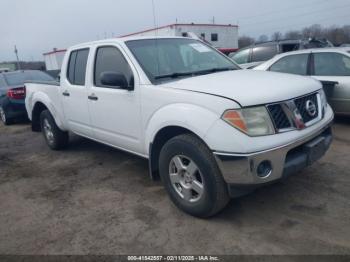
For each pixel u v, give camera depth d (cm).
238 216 310
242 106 259
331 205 317
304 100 296
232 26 2445
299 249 257
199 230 293
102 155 536
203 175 283
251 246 265
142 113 339
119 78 342
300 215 304
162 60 371
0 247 294
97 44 415
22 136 746
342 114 573
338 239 265
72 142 624
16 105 856
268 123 263
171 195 328
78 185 420
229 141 257
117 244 284
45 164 516
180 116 289
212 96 273
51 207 364
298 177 382
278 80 310
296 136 272
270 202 332
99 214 338
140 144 358
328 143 319
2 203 387
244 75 336
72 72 469
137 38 391
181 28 2125
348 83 550
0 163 545
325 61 591
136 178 427
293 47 1040
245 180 259
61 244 291
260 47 1050
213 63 409
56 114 526
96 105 411
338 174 385
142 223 313
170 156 311
